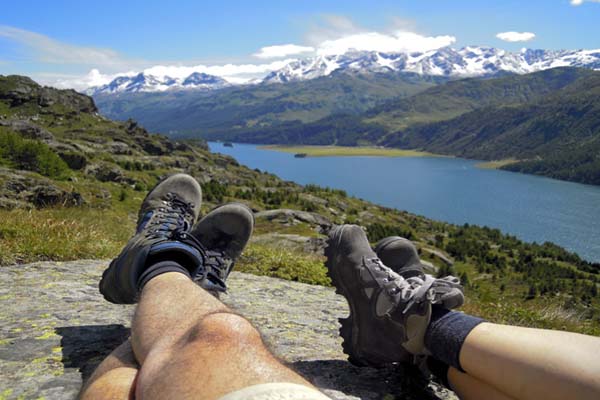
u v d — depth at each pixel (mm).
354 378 2783
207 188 107062
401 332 2344
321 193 149375
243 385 945
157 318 1433
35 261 5406
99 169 84688
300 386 948
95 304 3787
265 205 104938
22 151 69500
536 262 119250
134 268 2154
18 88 184375
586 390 1437
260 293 5070
